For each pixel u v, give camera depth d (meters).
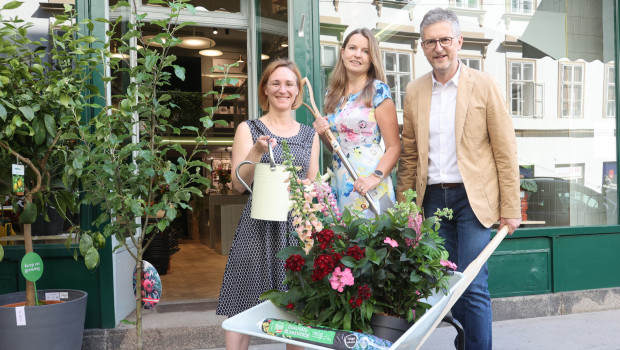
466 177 2.22
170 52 8.42
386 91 2.32
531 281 3.81
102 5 3.00
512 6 4.05
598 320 3.64
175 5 2.17
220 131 8.72
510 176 2.20
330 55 3.57
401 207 1.36
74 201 2.47
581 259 3.92
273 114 2.17
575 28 4.16
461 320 2.21
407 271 1.27
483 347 2.18
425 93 2.35
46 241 2.95
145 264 2.29
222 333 3.12
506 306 3.69
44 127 2.22
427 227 1.30
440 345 3.11
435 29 2.16
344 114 2.35
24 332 2.21
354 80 2.43
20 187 2.16
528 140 4.05
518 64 4.06
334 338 1.14
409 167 2.48
